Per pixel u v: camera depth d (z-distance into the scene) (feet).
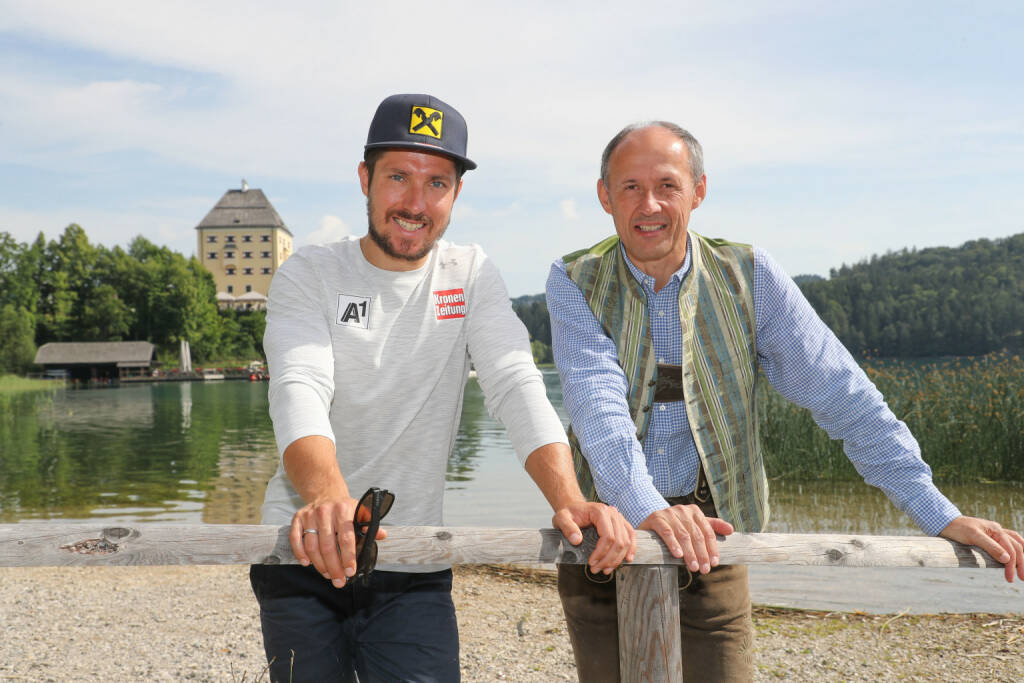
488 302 6.15
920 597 14.89
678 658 4.67
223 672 12.17
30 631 14.39
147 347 293.43
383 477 5.91
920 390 33.58
